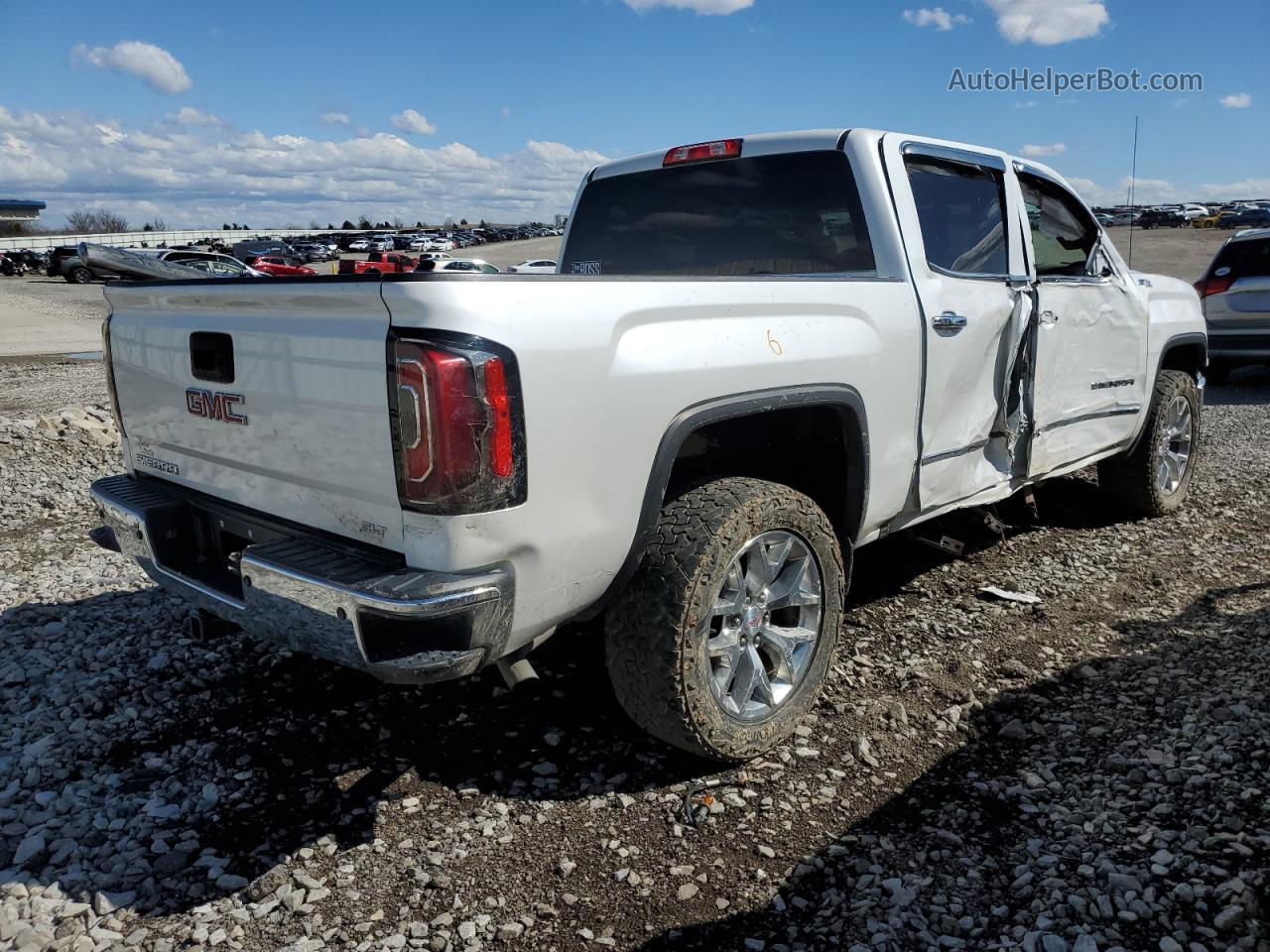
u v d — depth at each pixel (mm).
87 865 2475
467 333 2166
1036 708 3246
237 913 2301
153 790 2816
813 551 2984
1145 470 5277
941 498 3732
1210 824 2508
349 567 2328
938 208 3689
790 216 3729
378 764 2975
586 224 4480
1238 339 10453
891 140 3564
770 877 2414
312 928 2252
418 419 2168
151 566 3033
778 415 3209
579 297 2373
